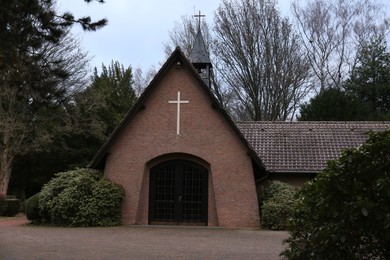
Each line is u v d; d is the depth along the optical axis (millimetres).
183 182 21953
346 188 6062
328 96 35844
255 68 38344
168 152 21781
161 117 22078
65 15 12680
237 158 21500
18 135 33406
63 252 12852
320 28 40625
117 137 22031
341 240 5859
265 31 38062
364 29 40594
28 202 21781
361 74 40969
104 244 14609
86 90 35344
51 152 39281
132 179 21750
